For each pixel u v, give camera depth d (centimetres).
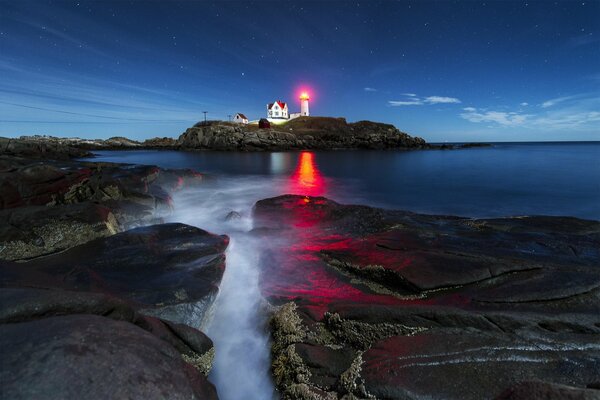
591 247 849
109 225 859
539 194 2423
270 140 8812
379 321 508
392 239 862
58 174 1191
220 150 8600
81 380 238
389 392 381
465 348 432
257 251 911
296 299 618
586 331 481
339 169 4353
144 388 255
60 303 324
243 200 1886
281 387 473
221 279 650
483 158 6438
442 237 877
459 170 4181
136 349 288
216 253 765
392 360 421
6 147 4881
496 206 2023
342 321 521
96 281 563
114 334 295
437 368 403
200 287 597
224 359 559
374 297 632
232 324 625
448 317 497
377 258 740
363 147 9769
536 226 1079
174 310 523
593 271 645
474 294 589
